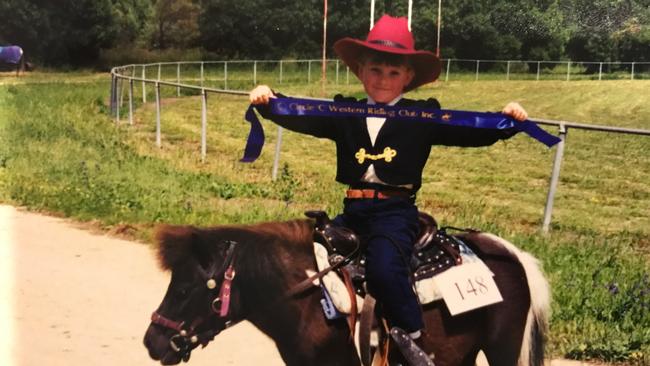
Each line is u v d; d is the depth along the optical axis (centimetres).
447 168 1884
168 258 402
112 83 2766
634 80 4753
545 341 444
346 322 411
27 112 2548
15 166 1474
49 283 808
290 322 417
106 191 1238
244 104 3344
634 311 728
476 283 423
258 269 414
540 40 5428
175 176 1441
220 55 6016
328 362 418
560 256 909
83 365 605
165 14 6181
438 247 430
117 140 1970
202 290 403
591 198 1518
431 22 5166
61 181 1343
